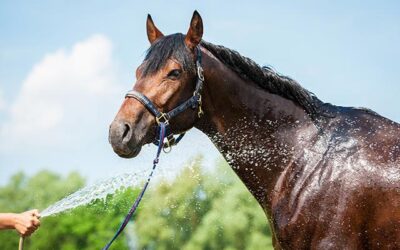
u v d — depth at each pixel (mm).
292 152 3666
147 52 3809
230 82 3809
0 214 3459
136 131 3641
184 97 3746
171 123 3742
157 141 3771
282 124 3740
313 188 3521
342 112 3717
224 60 3834
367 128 3596
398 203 3393
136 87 3713
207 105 3834
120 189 3949
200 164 4328
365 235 3447
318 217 3477
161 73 3703
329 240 3438
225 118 3830
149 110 3676
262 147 3752
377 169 3453
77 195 3777
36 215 3449
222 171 11586
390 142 3521
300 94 3738
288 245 3584
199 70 3756
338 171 3504
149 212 16484
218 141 3877
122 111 3676
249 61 3793
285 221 3574
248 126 3793
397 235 3395
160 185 15094
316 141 3639
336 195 3469
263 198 3746
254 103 3791
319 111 3732
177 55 3719
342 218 3436
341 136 3604
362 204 3436
